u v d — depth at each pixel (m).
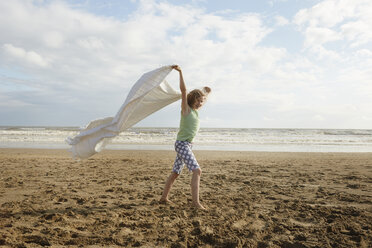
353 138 30.80
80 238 2.56
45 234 2.66
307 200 4.23
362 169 7.81
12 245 2.36
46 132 30.52
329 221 3.20
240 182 5.73
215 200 4.15
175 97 4.09
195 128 3.72
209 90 4.14
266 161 9.74
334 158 11.06
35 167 7.57
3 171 6.77
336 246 2.47
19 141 19.83
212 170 7.42
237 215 3.38
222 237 2.66
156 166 8.17
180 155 3.73
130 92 3.66
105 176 6.30
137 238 2.62
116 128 3.67
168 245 2.47
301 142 23.72
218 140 24.31
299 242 2.54
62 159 9.66
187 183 5.59
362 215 3.40
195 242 2.56
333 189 5.08
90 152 3.64
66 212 3.46
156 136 26.42
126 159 9.88
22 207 3.63
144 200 4.14
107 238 2.57
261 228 2.94
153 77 3.60
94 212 3.46
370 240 2.60
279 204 3.92
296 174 6.82
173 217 3.26
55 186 5.10
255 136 31.66
